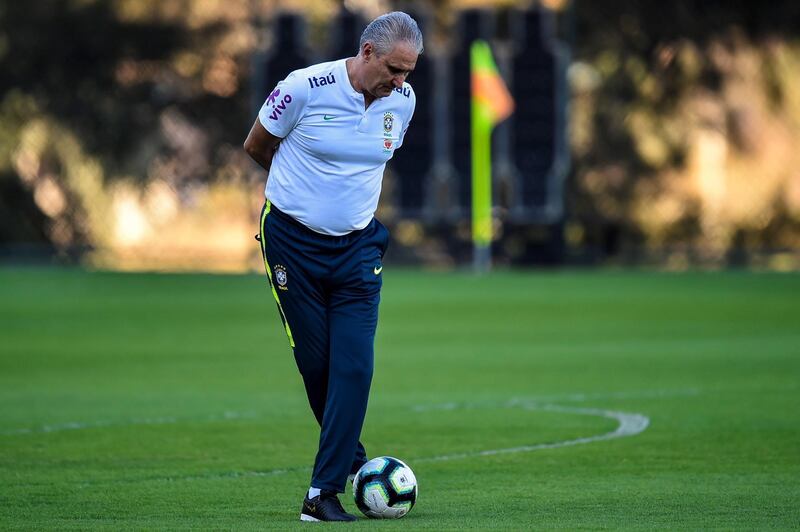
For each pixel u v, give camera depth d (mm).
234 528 20469
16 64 146875
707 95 146125
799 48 146000
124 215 151125
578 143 147000
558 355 51750
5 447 29906
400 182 120000
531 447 29578
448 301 84125
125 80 148125
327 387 22000
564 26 146500
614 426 32750
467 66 118312
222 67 147875
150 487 24703
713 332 61969
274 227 21484
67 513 22031
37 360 51031
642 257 140625
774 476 25516
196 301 86000
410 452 29016
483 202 119000
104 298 89125
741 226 145625
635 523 20641
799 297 86375
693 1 146000
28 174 147750
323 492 21125
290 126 21188
